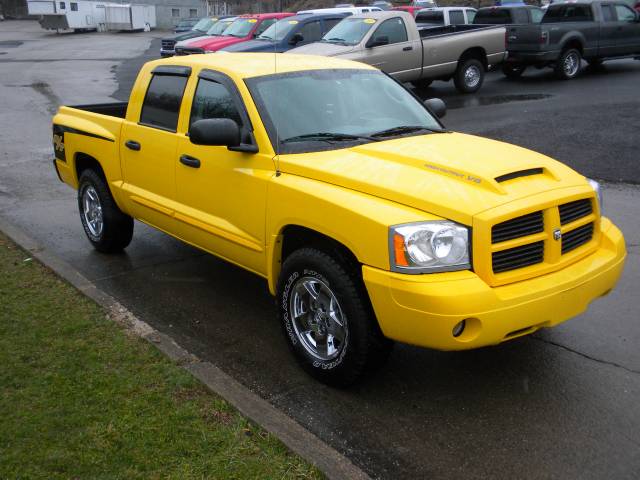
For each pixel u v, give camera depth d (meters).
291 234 4.39
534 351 4.54
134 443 3.35
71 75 23.23
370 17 14.90
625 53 18.52
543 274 3.80
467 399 3.98
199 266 6.31
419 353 4.56
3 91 19.02
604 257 4.14
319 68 5.23
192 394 3.83
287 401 3.98
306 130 4.67
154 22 60.75
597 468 3.34
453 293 3.46
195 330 4.96
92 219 6.69
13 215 8.06
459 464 3.38
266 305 5.42
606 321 4.95
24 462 3.20
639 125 11.49
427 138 4.68
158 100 5.63
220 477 3.12
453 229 3.57
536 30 17.06
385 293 3.60
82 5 55.69
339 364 3.96
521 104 14.39
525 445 3.53
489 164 4.03
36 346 4.38
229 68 5.03
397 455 3.46
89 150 6.38
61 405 3.67
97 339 4.50
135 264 6.38
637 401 3.92
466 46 16.05
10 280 5.59
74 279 5.55
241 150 4.55
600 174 8.92
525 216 3.73
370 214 3.68
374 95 5.23
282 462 3.23
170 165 5.34
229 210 4.79
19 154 11.38
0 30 59.22
